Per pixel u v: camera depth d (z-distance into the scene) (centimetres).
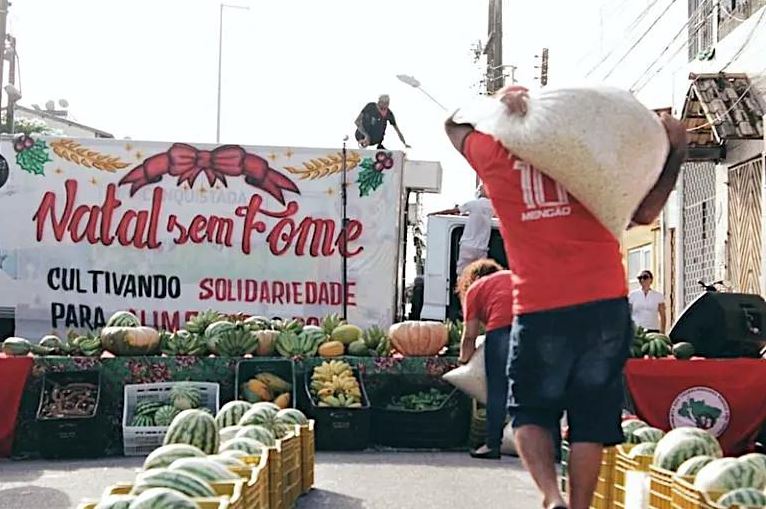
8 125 2997
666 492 587
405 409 1081
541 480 450
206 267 1434
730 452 1069
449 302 1520
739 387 1069
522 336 455
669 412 1062
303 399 1091
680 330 1138
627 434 766
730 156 1806
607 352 451
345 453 1052
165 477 484
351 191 1433
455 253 1527
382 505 752
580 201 451
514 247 462
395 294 1434
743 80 1714
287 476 711
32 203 1433
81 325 1432
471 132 484
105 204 1436
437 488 828
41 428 1029
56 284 1432
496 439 877
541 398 454
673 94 1939
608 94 450
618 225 454
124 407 1072
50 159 1434
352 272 1431
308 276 1435
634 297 1623
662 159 458
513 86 471
